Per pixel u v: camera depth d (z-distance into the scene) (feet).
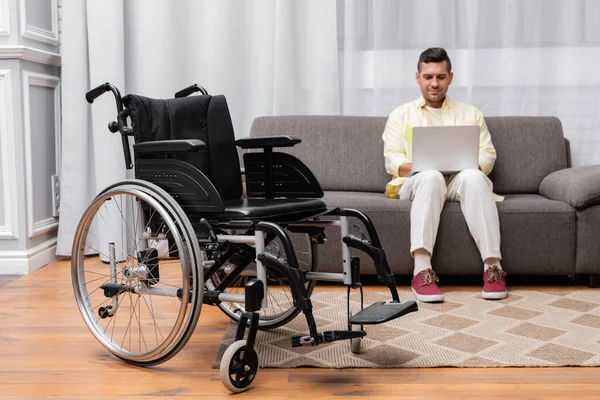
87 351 6.55
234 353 5.39
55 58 10.86
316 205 6.49
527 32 10.65
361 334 5.65
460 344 6.51
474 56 10.67
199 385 5.65
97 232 11.03
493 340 6.62
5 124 9.89
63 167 10.89
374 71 10.82
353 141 10.20
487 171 9.42
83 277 6.57
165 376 5.87
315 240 7.14
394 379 5.71
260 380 5.72
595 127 10.69
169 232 6.26
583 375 5.77
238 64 11.10
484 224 8.40
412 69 10.82
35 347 6.66
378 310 5.93
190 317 5.72
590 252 8.67
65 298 8.56
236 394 5.43
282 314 6.97
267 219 5.98
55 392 5.52
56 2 11.05
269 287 8.95
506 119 10.23
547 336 6.73
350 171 10.12
